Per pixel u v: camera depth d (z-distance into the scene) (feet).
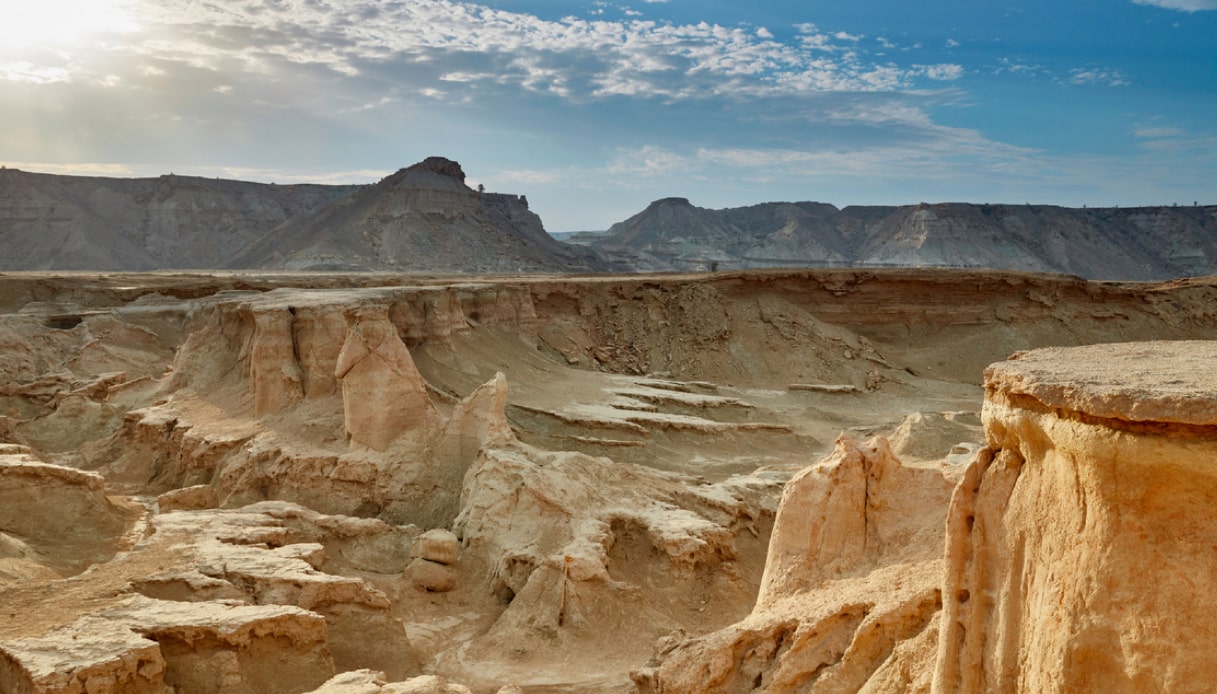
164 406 112.88
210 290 215.31
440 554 77.92
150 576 59.26
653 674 43.91
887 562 43.34
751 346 204.13
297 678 52.95
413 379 96.58
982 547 28.19
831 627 40.19
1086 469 23.85
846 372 200.13
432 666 64.23
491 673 63.16
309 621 54.39
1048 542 25.50
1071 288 232.32
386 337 97.25
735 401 158.51
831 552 45.16
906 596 38.83
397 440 94.63
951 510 29.12
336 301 114.62
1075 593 24.02
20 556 64.90
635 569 76.43
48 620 51.85
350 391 95.35
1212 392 21.74
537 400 140.77
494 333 172.14
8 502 72.08
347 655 59.21
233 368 117.39
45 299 209.56
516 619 69.46
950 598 28.89
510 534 78.54
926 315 228.22
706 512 87.76
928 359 217.36
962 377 210.38
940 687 28.89
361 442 94.63
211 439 99.40
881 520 45.52
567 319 200.03
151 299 205.67
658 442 130.82
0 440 110.11
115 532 75.61
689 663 42.52
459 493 90.33
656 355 197.47
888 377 201.05
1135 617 22.72
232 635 51.29
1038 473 26.40
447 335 147.74
